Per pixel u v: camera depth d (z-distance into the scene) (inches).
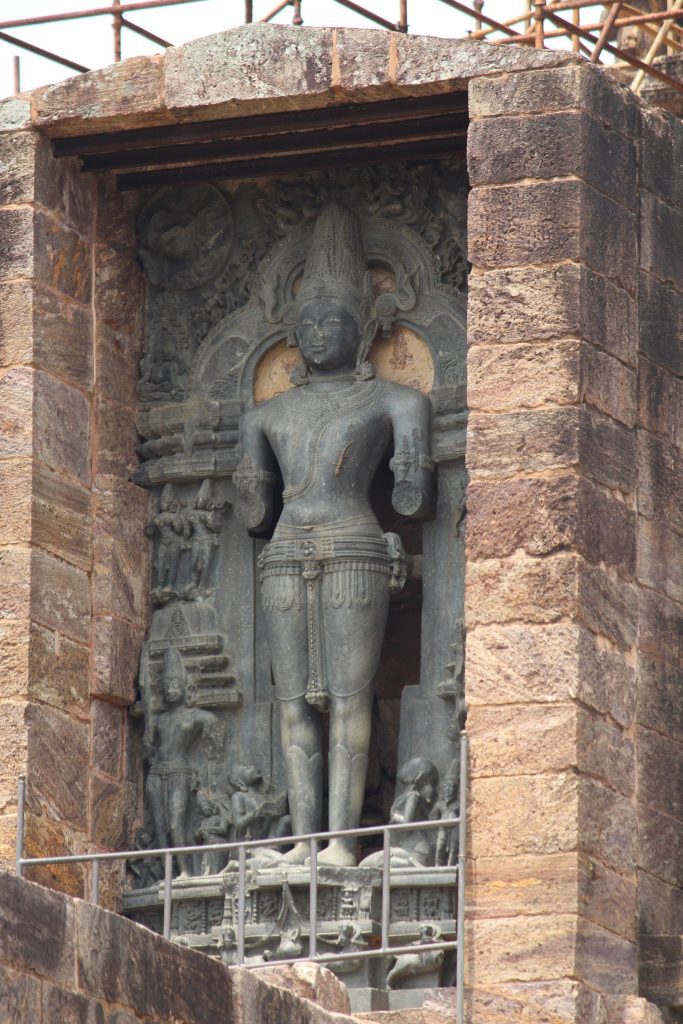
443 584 1582.2
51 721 1562.5
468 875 1432.1
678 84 1674.5
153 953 1202.6
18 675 1552.7
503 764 1441.9
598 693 1454.2
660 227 1556.3
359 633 1567.4
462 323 1601.9
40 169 1606.8
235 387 1643.7
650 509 1514.5
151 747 1617.9
